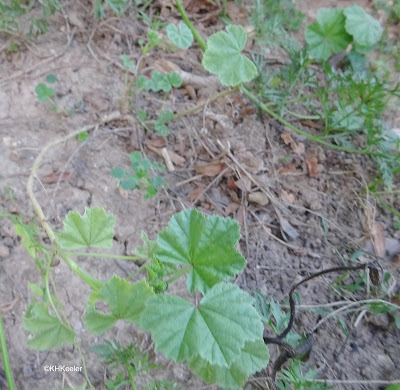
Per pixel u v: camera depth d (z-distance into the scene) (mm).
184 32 314
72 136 321
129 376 231
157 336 165
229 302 171
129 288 180
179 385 252
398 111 393
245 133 358
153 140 346
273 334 270
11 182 306
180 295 282
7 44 367
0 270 273
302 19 432
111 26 394
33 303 204
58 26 385
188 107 369
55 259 245
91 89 360
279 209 327
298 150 358
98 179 320
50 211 299
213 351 162
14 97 345
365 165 358
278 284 295
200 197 326
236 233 183
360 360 270
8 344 252
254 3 420
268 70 382
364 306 283
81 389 215
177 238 189
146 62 386
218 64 287
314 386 237
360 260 311
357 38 385
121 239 299
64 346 254
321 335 277
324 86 397
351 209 336
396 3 453
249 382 254
